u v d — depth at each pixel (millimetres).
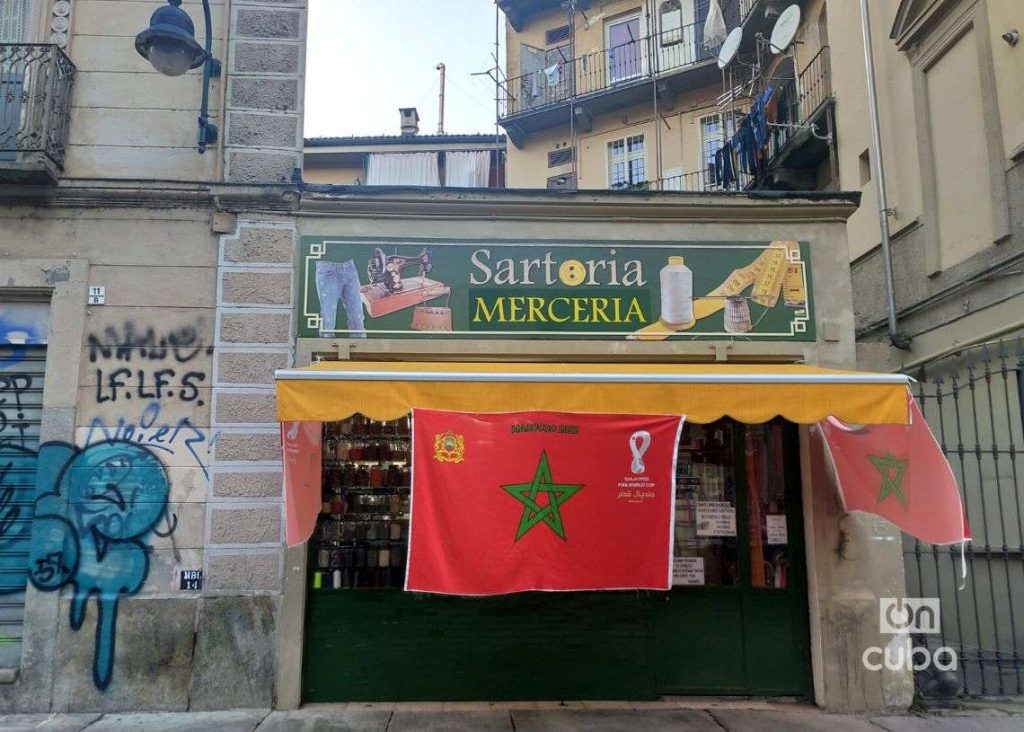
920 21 9453
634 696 6188
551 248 6531
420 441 4996
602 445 5121
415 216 6516
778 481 6562
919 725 5703
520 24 22109
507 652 6188
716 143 18453
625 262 6547
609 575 5055
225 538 5988
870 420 4863
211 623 5879
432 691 6102
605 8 20766
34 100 6281
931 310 9367
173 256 6316
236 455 6094
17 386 6191
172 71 5910
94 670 5758
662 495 5105
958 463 8508
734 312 6512
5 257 6180
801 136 12945
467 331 6383
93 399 6074
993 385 8031
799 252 6617
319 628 6121
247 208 6410
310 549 6234
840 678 6059
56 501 5922
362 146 20438
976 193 8547
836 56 12445
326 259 6402
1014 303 7766
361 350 6281
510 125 20578
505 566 4980
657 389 4930
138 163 6508
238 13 6801
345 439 6457
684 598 6340
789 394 4902
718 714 5883
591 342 6414
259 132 6629
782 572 6434
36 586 5816
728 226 6652
